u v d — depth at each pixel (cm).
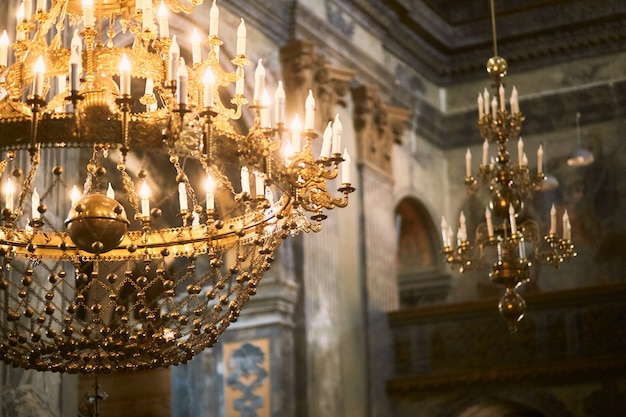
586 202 1764
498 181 1016
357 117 1598
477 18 1834
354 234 1554
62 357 550
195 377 1441
